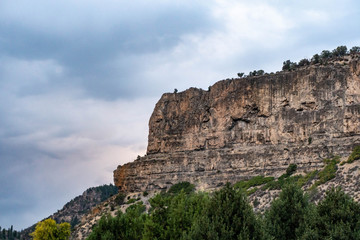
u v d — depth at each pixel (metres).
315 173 180.25
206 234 92.00
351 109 192.62
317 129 199.62
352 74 197.88
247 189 196.50
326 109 199.50
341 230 92.62
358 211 96.69
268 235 94.81
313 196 161.50
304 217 101.44
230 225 93.94
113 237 114.81
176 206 113.75
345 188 158.62
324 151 191.50
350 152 185.88
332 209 97.00
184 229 106.31
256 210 172.25
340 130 194.00
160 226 108.25
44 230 166.50
